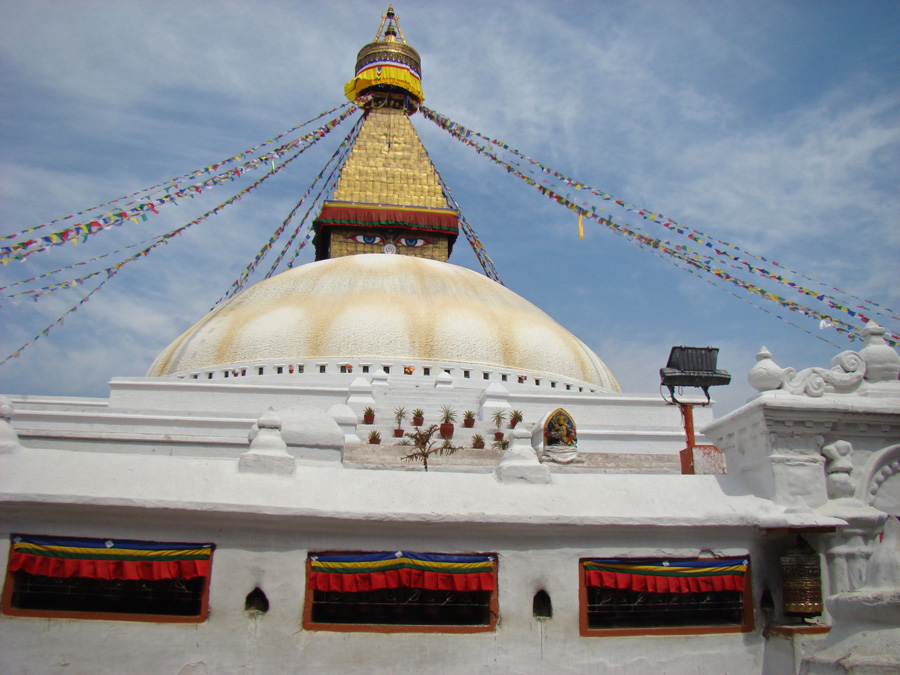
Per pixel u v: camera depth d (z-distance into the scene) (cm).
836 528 844
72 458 777
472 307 2747
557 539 812
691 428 1088
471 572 788
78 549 742
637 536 825
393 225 3419
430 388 2311
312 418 1060
